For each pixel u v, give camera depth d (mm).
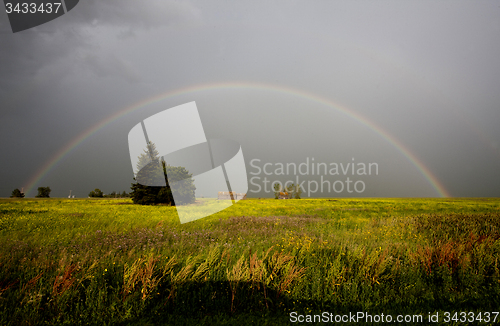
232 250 6918
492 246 7164
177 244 7250
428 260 5957
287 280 4898
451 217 14711
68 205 30109
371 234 9938
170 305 4445
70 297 4367
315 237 8492
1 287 4547
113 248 6809
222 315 4305
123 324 3947
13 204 30531
